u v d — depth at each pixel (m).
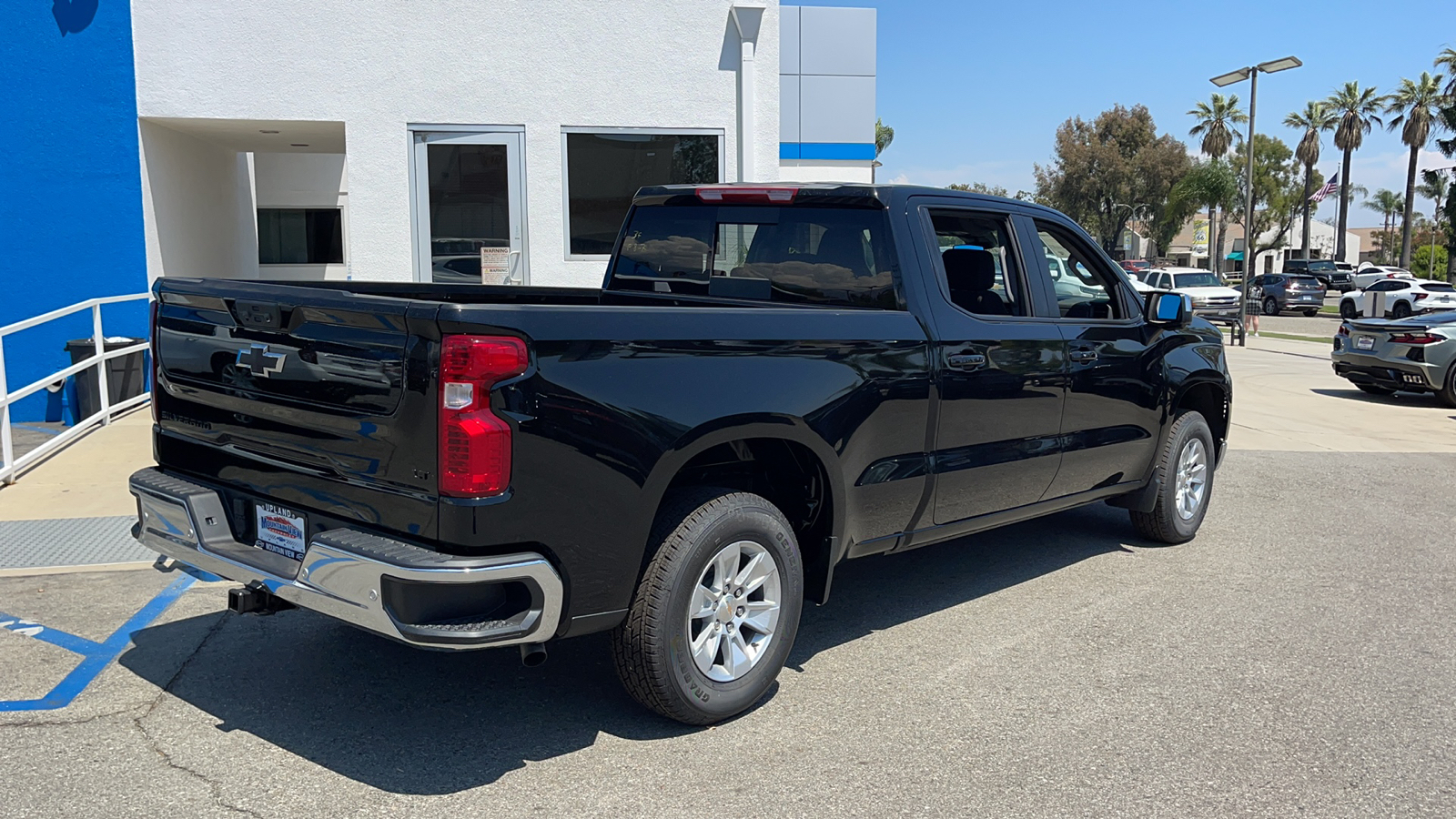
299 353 3.48
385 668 4.37
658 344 3.53
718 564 3.79
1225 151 73.69
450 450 3.09
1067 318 5.47
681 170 10.68
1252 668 4.55
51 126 9.98
